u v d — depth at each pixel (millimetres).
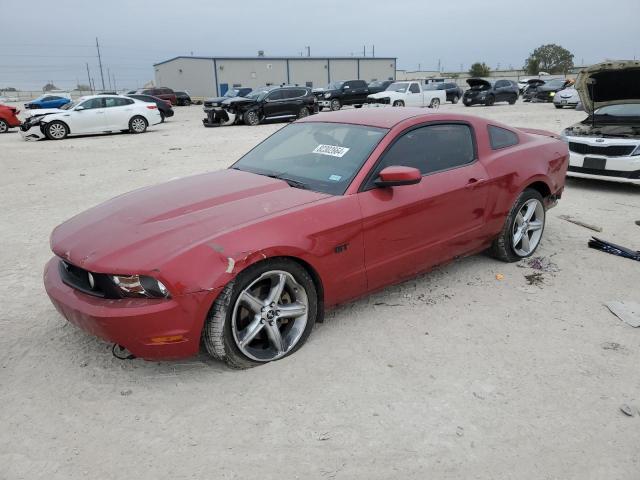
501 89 31094
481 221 4438
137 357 3082
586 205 7297
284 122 23812
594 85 8109
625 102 8625
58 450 2562
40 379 3154
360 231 3514
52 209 7516
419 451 2539
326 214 3359
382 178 3498
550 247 5418
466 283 4492
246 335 3133
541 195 5070
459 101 37031
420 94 28641
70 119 18219
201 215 3236
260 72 62656
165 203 3492
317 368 3219
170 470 2424
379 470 2420
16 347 3533
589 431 2688
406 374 3162
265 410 2834
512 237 4812
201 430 2688
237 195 3535
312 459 2488
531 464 2467
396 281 3957
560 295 4266
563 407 2871
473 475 2396
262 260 3064
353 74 68250
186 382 3092
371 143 3832
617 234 5914
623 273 4727
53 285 3221
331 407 2857
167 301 2830
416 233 3902
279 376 3141
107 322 2822
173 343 2895
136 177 9906
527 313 3949
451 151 4258
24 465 2465
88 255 2988
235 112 21812
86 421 2770
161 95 45500
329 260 3381
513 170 4602
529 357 3354
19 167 11602
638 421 2762
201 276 2850
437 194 3961
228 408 2855
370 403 2891
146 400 2934
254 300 3119
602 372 3195
